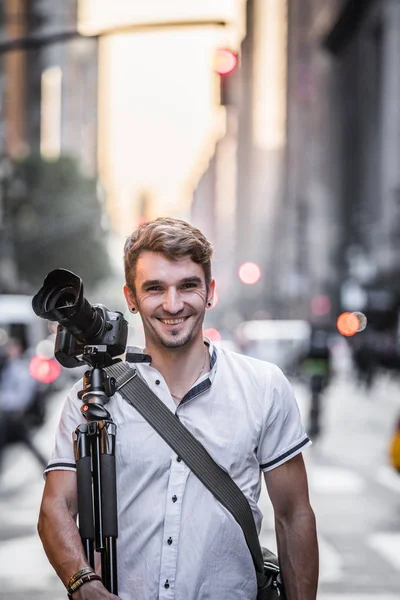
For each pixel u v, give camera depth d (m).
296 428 4.25
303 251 136.62
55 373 25.41
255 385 4.18
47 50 129.38
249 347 42.94
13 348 16.98
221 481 4.03
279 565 4.33
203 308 4.16
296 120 169.62
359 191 114.62
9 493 15.89
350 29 119.38
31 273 84.75
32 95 125.75
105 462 3.95
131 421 4.03
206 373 4.17
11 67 96.75
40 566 10.71
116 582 3.92
